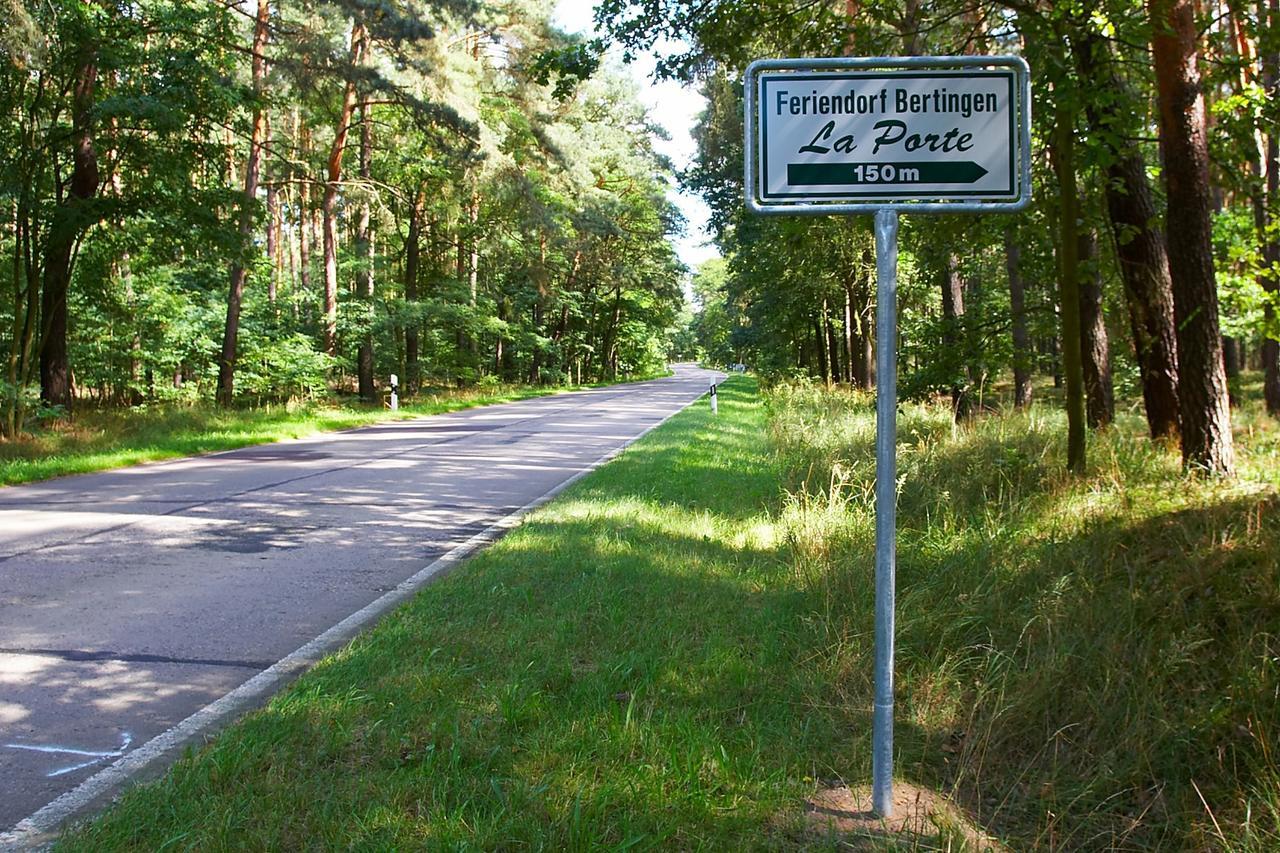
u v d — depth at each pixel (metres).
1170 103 8.52
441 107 25.03
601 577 6.45
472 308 39.75
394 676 4.54
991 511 7.45
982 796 3.51
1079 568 5.27
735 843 3.05
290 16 25.41
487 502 11.12
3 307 22.62
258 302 34.53
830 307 32.66
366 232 34.00
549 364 60.00
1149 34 8.08
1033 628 4.64
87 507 10.58
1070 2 7.82
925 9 9.92
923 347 12.35
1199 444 8.34
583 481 11.84
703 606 5.82
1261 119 10.12
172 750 4.02
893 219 3.10
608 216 39.38
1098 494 7.50
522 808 3.23
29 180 18.16
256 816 3.19
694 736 3.80
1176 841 3.14
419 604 5.89
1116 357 13.95
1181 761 3.52
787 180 3.11
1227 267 15.74
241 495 11.49
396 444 18.45
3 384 17.09
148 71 18.30
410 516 10.08
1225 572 4.90
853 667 4.57
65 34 17.28
